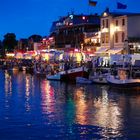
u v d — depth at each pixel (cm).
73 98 5519
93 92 6300
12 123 3659
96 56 9300
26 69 13188
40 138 3145
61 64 9319
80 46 11769
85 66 8475
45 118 3912
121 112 4281
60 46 13888
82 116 4031
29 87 7350
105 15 10275
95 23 12669
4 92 6406
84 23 12581
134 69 6794
